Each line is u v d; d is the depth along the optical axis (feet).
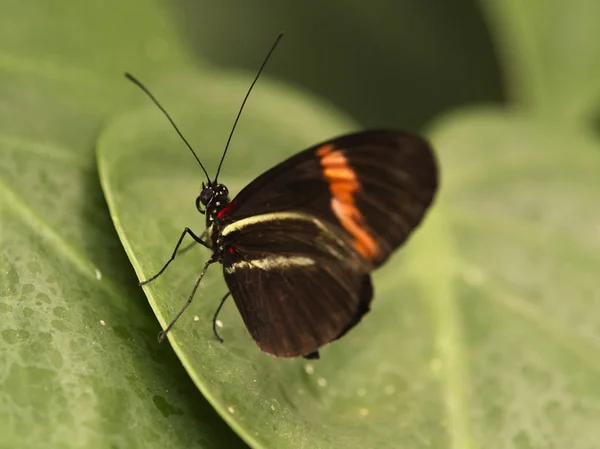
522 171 1.06
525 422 0.92
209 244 0.92
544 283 1.00
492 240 1.02
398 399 0.92
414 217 0.94
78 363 0.85
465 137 1.08
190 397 0.86
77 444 0.83
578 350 0.96
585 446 0.91
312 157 0.91
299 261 0.92
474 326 0.97
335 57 1.16
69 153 0.94
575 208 1.04
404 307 0.97
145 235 0.91
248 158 1.01
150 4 1.09
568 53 1.14
